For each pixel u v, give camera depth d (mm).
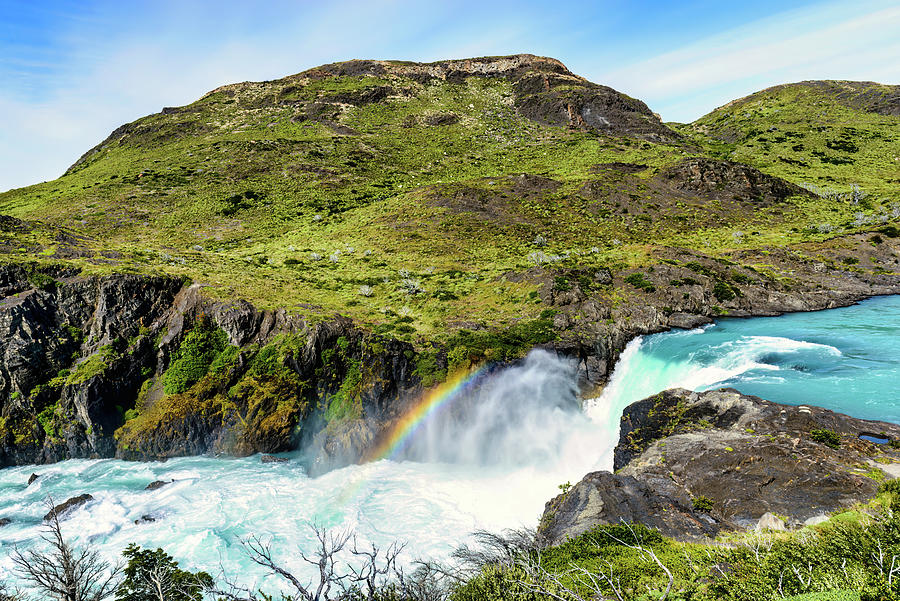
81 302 41000
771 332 43312
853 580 9672
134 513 29562
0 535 27656
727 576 12008
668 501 20188
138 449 36875
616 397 40094
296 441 37812
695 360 37938
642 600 11664
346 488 32938
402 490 32688
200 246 79438
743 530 17703
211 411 37906
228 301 43000
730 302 53469
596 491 20625
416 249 77312
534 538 21469
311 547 26250
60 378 37938
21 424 36562
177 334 41125
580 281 53594
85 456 37062
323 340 40219
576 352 42719
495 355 40781
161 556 20453
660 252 63531
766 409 24875
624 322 47469
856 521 14891
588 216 88250
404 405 39406
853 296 55531
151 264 51219
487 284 58938
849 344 36938
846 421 23047
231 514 29484
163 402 38375
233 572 24109
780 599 9703
